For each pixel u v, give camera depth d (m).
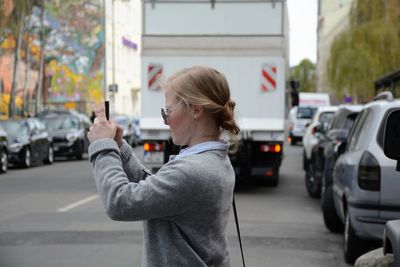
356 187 7.16
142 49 14.48
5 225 10.20
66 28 53.38
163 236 2.45
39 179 18.38
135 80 67.62
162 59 14.46
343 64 36.56
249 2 14.37
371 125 7.44
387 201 6.97
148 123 14.36
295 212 11.82
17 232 9.58
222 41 14.41
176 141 2.60
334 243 8.98
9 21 38.31
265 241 9.06
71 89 53.38
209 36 14.42
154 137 14.35
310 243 8.96
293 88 17.12
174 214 2.42
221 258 2.52
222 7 14.39
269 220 10.88
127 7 64.25
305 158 20.84
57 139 27.73
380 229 7.02
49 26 52.72
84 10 53.66
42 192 14.91
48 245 8.62
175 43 14.45
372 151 7.13
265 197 14.03
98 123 2.58
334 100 45.84
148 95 14.41
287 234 9.60
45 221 10.59
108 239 9.04
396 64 35.47
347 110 14.40
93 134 2.57
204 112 2.54
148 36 14.48
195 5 14.44
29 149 23.39
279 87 14.33
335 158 11.16
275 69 14.34
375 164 7.03
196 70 2.58
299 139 39.28
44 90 52.38
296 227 10.23
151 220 2.47
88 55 53.88
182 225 2.44
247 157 14.20
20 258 7.84
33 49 50.53
